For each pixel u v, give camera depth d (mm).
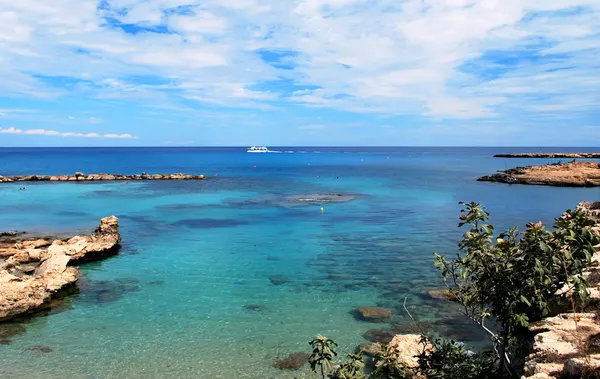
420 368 10617
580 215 8508
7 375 14094
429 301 20484
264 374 14289
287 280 23781
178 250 30250
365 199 56656
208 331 17531
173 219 42188
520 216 43156
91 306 20094
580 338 9469
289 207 49719
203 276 24500
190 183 80250
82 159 197250
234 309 19797
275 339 16812
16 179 81438
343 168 130000
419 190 67188
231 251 29938
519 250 8844
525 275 8500
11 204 52656
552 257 8070
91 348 16047
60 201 55219
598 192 61812
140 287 22688
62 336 17047
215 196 60219
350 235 34906
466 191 65125
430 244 31812
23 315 19000
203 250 30234
